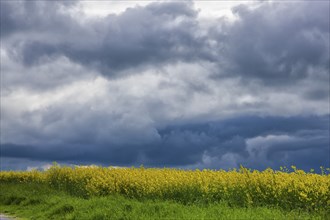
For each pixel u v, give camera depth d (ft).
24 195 83.41
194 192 67.26
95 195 80.74
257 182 63.00
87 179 87.25
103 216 56.85
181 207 57.77
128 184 79.61
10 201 82.48
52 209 66.49
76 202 67.26
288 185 60.03
